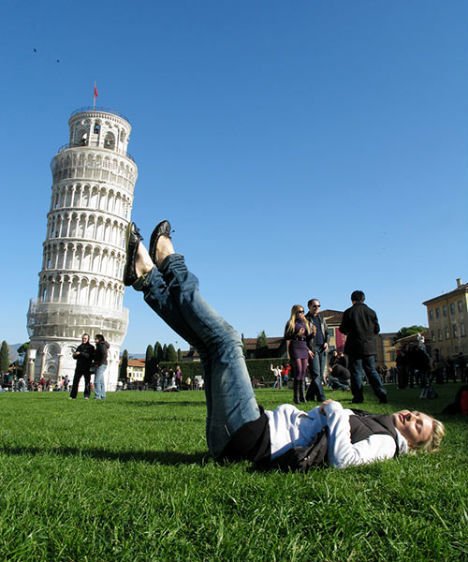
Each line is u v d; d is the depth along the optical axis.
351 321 11.16
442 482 3.02
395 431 3.89
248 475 3.24
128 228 3.95
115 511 2.45
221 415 3.57
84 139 88.75
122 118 91.31
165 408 10.76
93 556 1.96
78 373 16.92
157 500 2.62
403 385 21.39
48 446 4.79
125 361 114.94
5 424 7.08
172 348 113.75
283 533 2.22
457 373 42.75
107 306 81.88
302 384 11.42
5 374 70.88
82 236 81.44
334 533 2.18
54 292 79.50
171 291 3.72
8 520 2.25
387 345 114.94
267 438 3.53
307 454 3.37
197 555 1.98
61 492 2.75
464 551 2.01
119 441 5.21
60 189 84.19
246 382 3.63
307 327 11.52
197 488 2.89
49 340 75.81
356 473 3.29
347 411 3.85
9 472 3.31
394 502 2.68
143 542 2.07
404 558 1.94
